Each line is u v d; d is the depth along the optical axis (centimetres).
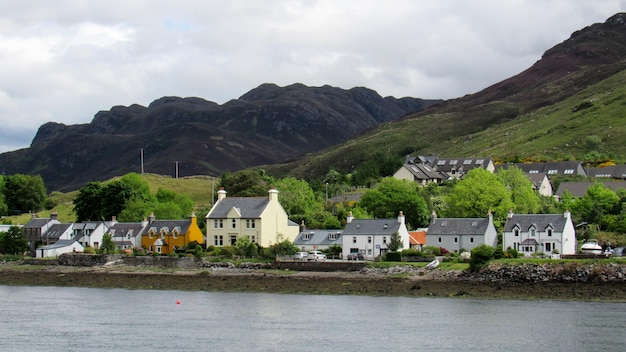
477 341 9812
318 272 15612
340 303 13112
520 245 16700
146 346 9888
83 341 10244
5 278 17475
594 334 10025
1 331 10962
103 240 19425
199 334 10631
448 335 10225
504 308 12162
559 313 11556
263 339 10194
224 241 18962
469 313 11794
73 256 18662
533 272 13412
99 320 11812
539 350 9300
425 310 12162
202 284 15712
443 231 17638
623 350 9206
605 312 11544
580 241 18288
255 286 15188
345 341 9981
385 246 17212
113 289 15825
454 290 13662
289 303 13250
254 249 17300
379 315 11812
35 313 12569
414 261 15412
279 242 17938
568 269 13188
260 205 18962
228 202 19412
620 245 17862
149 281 16275
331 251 17850
